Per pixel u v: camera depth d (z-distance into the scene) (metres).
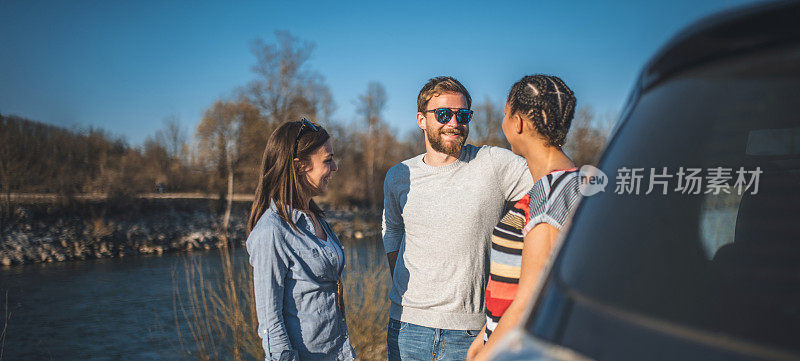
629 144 0.78
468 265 2.33
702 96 0.74
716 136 0.75
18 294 15.65
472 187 2.34
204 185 38.12
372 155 45.50
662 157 0.75
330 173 2.30
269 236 1.97
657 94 0.80
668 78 0.79
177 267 20.55
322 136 2.25
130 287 16.48
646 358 0.57
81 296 15.20
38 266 21.86
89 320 12.29
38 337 11.03
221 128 35.97
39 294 15.65
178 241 28.62
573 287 0.69
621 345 0.59
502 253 1.41
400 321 2.48
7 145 26.52
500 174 2.34
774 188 0.75
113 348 10.12
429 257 2.37
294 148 2.12
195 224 31.88
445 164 2.43
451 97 2.37
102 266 21.77
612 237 0.71
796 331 0.52
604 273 0.68
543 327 0.69
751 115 0.70
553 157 1.41
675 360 0.55
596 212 0.76
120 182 30.50
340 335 2.17
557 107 1.36
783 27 0.63
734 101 0.71
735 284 0.61
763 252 0.64
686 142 0.75
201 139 36.12
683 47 0.74
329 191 44.22
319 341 2.05
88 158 30.05
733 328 0.56
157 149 37.56
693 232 0.73
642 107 0.81
